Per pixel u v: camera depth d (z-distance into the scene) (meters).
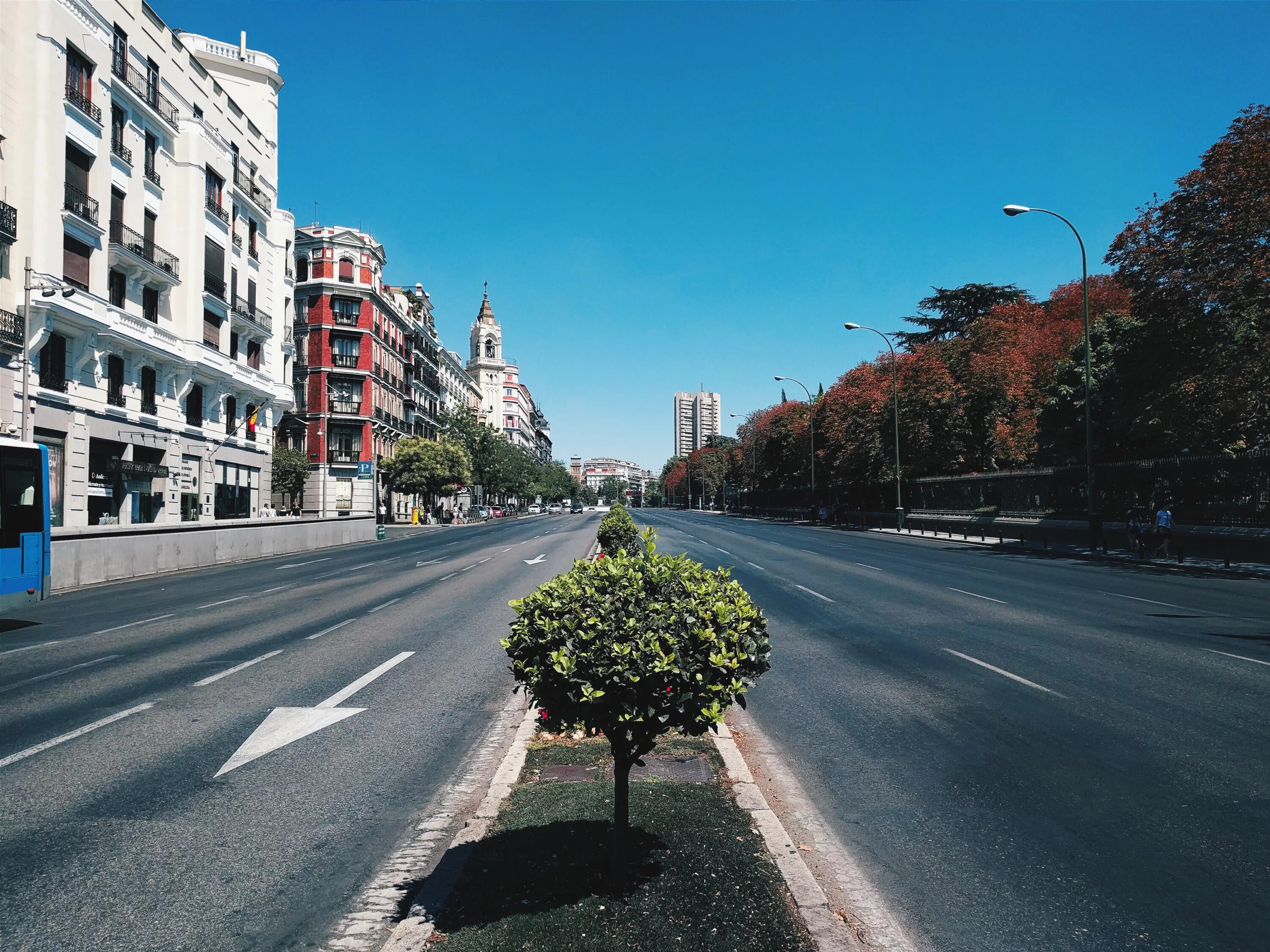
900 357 53.47
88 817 4.74
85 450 27.08
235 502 39.78
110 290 29.06
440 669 9.02
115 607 15.14
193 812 4.82
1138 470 27.59
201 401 36.34
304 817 4.73
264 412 43.72
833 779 5.39
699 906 3.27
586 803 4.44
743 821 4.20
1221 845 4.27
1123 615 12.99
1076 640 10.66
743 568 22.06
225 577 21.28
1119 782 5.25
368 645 10.58
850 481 59.44
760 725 6.71
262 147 42.91
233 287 38.69
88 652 10.26
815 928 3.14
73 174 26.52
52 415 25.36
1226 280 23.91
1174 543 25.14
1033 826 4.55
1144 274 26.02
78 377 26.77
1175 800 4.93
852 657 9.58
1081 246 27.64
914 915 3.56
